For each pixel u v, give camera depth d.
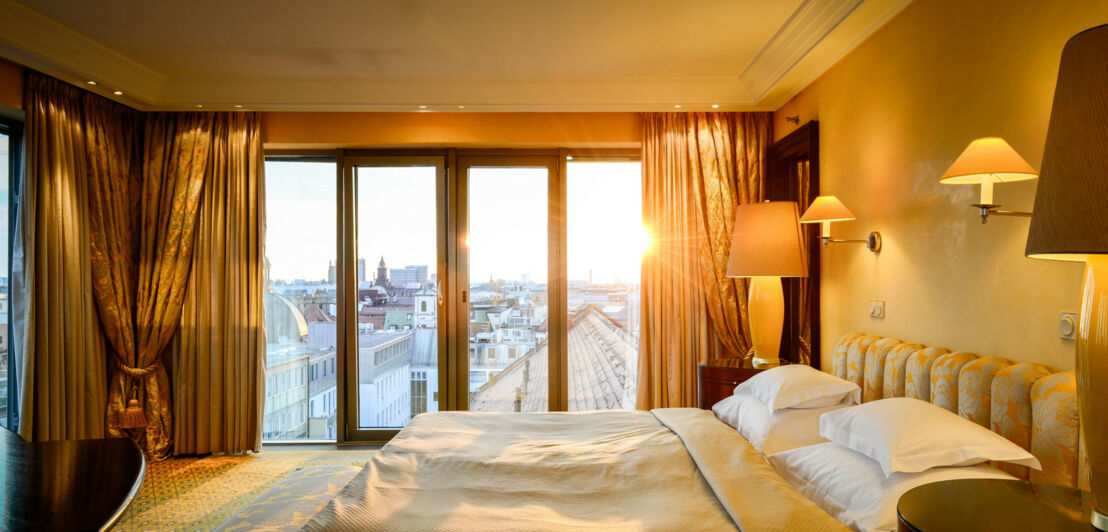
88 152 3.76
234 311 4.22
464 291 4.57
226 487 3.53
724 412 2.92
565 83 4.02
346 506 1.70
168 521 3.02
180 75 3.89
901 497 1.42
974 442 1.66
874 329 2.94
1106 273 1.22
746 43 3.38
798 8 2.91
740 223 3.59
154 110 4.14
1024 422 1.81
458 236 4.55
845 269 3.26
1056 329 1.84
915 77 2.57
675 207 4.32
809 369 2.73
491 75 3.91
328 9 2.93
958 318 2.30
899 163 2.71
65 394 3.53
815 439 2.36
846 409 2.02
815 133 3.57
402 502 1.76
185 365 4.17
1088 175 1.14
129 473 1.28
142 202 4.16
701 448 2.13
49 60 3.21
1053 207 1.19
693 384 4.29
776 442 2.35
